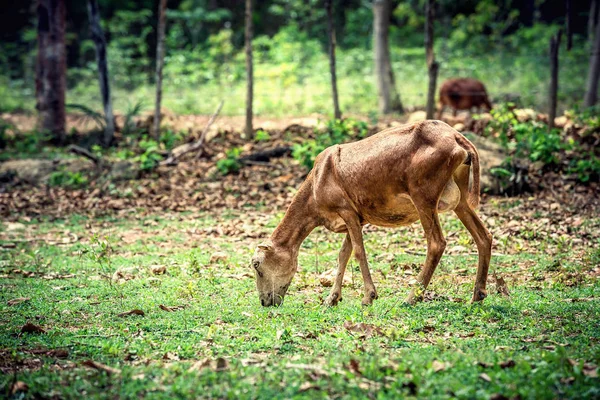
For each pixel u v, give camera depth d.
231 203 14.99
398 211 8.28
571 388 5.52
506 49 33.41
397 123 19.31
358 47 35.97
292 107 24.88
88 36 38.12
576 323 7.42
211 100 26.50
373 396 5.58
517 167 14.75
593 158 14.94
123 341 7.34
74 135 21.81
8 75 33.78
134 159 17.42
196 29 37.12
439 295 8.73
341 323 7.73
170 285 9.72
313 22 39.06
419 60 32.00
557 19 36.75
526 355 6.38
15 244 12.57
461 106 21.03
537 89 25.25
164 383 6.00
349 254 8.64
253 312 8.33
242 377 6.05
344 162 8.35
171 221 14.03
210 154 18.09
